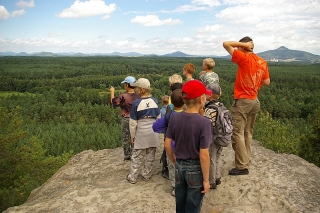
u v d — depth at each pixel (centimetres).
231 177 450
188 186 297
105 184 482
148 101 451
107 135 5216
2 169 1303
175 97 361
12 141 1333
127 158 574
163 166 482
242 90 429
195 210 297
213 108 388
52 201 431
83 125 6312
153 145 457
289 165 494
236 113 438
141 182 473
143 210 386
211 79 477
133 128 451
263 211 366
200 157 279
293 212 360
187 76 500
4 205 1231
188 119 287
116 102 547
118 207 397
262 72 428
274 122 2594
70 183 509
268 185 419
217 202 399
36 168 1473
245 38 435
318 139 1970
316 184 428
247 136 469
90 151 655
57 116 7556
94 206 403
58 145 4697
